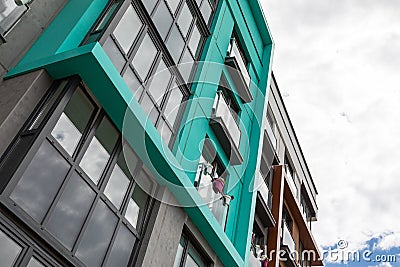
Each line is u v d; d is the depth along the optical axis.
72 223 5.53
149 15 7.81
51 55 6.20
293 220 17.45
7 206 4.65
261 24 15.12
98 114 6.46
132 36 7.32
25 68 6.09
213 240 8.44
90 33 6.87
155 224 7.04
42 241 5.00
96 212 6.02
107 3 7.46
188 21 9.86
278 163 16.27
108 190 6.38
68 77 6.14
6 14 6.32
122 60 6.94
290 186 16.75
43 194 5.18
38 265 4.90
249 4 14.73
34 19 6.79
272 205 14.74
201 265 8.37
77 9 7.20
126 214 6.73
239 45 13.45
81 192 5.78
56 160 5.47
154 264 6.79
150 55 7.80
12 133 5.29
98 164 6.25
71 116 5.93
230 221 10.41
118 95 6.32
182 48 9.24
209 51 10.62
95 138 6.29
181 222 7.73
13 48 6.34
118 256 6.34
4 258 4.53
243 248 10.04
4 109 5.41
